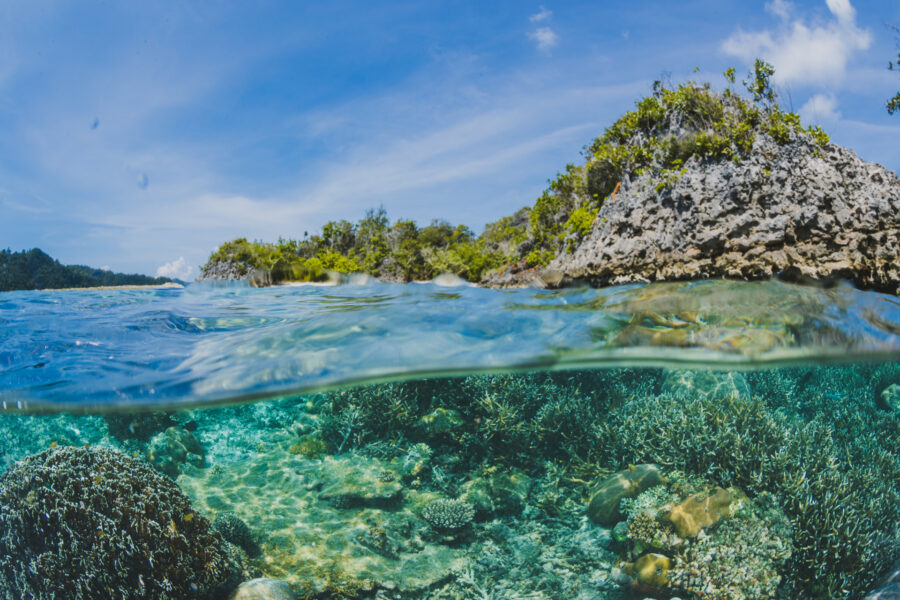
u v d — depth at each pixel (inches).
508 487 98.6
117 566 65.1
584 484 100.1
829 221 99.6
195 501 93.2
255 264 314.2
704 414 101.0
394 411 112.9
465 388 113.2
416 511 93.1
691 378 130.0
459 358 66.1
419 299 95.1
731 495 80.4
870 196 101.0
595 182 150.9
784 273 99.6
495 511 94.7
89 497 69.2
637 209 122.5
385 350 66.0
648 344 64.6
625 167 138.3
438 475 101.6
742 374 132.8
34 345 69.1
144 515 67.9
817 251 99.0
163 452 104.1
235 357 64.9
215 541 71.9
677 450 95.7
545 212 176.6
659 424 102.4
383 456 107.9
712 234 106.7
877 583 72.5
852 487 89.9
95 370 62.4
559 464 105.7
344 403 116.9
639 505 84.2
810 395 136.1
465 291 113.4
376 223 348.5
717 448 91.8
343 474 100.2
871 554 75.4
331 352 65.7
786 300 77.3
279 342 68.4
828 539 75.8
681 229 111.7
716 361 66.8
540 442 109.3
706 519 76.5
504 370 72.3
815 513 78.5
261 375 62.6
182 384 60.7
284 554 81.0
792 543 75.7
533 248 181.5
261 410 126.0
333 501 94.2
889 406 131.0
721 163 110.9
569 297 91.6
